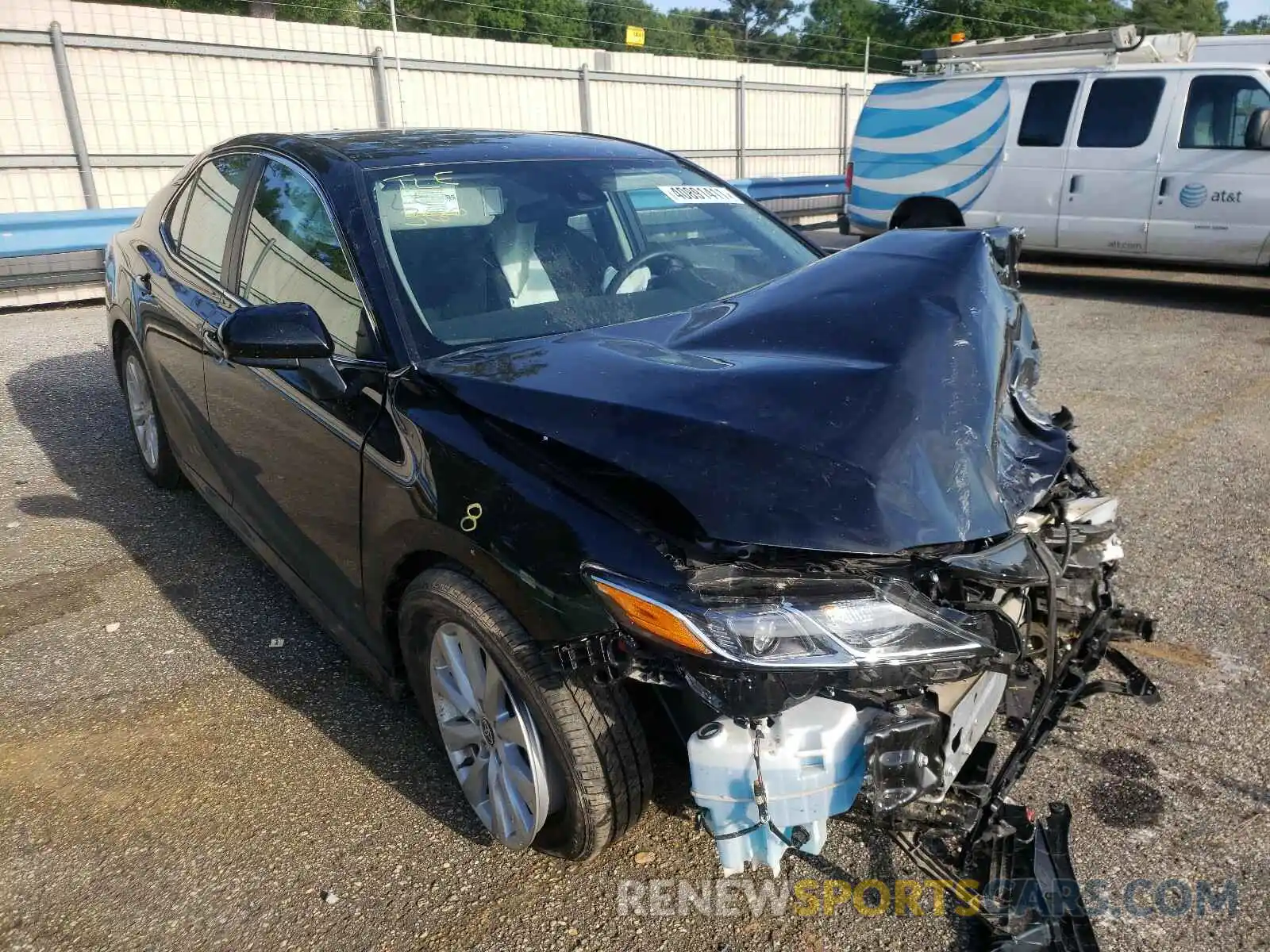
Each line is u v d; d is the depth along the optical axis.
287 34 14.85
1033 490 2.30
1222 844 2.46
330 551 2.89
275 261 3.26
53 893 2.41
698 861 2.45
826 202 17.02
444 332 2.70
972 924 2.24
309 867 2.47
